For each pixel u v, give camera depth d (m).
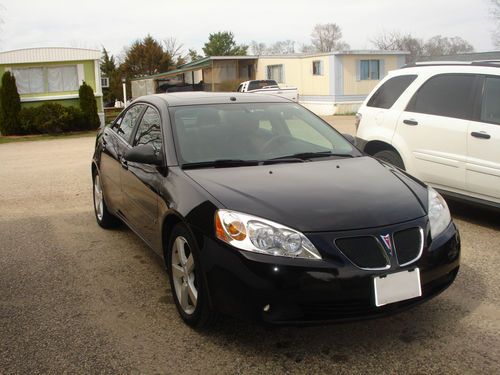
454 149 5.71
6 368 3.08
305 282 2.95
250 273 2.99
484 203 5.55
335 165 4.07
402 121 6.32
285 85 30.50
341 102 27.67
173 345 3.32
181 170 3.87
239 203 3.26
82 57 22.56
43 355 3.22
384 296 3.02
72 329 3.56
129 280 4.44
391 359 3.11
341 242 3.05
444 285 3.40
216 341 3.36
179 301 3.64
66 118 21.39
